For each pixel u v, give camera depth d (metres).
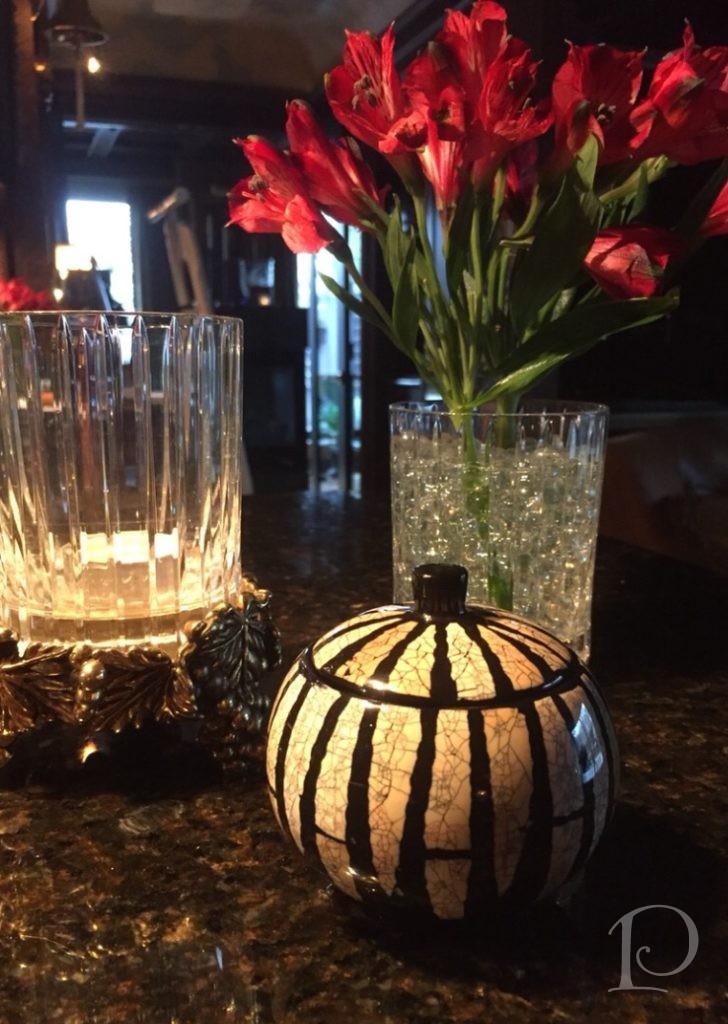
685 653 0.74
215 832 0.47
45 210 2.38
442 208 0.55
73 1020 0.34
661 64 0.53
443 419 0.63
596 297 0.63
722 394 2.19
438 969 0.37
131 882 0.43
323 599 0.88
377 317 0.65
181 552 0.54
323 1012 0.34
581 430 0.63
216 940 0.39
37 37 2.35
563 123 0.53
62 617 0.52
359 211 0.60
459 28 0.50
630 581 0.95
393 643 0.37
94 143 3.67
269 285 3.93
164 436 0.52
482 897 0.34
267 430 3.91
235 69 3.22
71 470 0.51
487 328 0.61
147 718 0.54
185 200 3.73
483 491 0.61
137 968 0.37
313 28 3.06
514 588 0.64
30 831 0.48
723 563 1.63
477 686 0.35
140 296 4.30
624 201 0.62
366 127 0.53
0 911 0.41
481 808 0.33
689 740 0.58
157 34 3.03
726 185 0.55
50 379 0.50
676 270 0.59
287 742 0.37
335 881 0.37
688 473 1.84
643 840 0.46
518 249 0.60
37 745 0.56
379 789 0.34
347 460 3.82
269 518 1.24
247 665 0.54
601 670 0.70
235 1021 0.34
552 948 0.38
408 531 0.67
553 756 0.34
